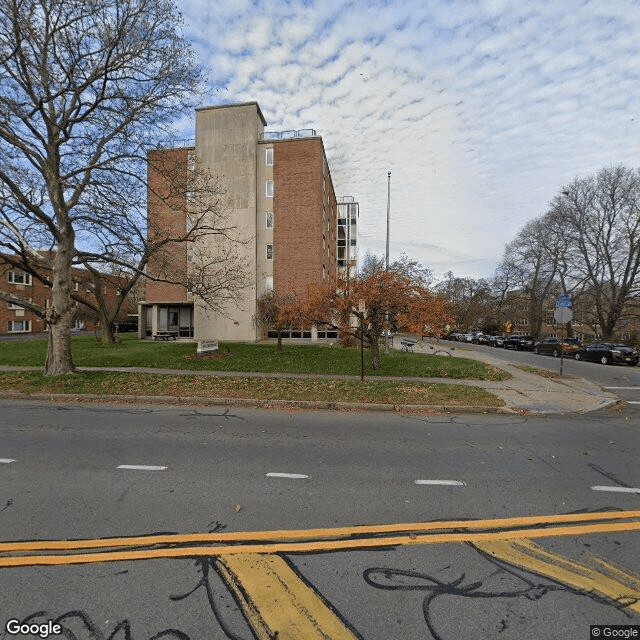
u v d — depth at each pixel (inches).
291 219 1129.4
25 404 333.7
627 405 363.6
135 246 527.5
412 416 305.7
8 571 104.5
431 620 89.5
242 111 1125.7
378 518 138.0
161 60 426.9
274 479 172.4
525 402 354.9
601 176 1369.3
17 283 1460.4
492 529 131.6
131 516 136.3
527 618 90.3
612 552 118.9
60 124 424.5
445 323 504.7
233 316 1106.7
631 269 1323.8
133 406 326.6
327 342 1045.2
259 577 104.1
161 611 91.3
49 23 395.5
